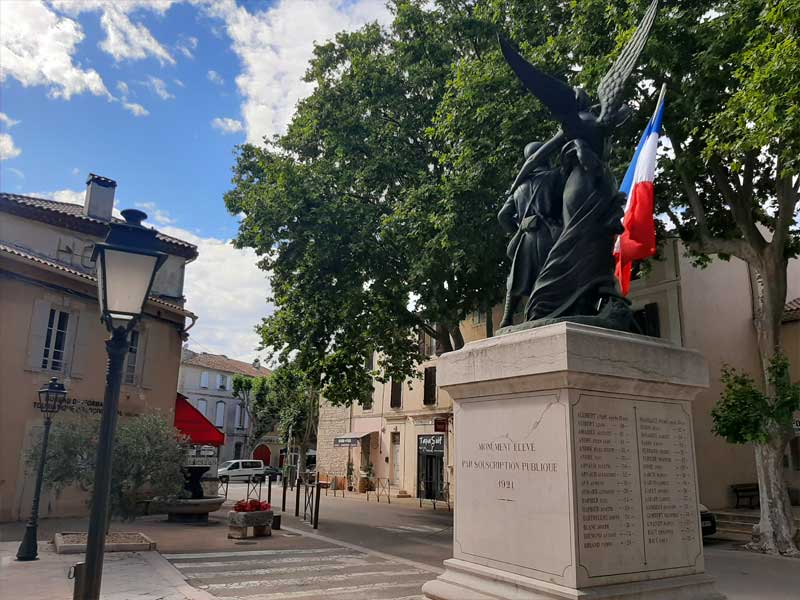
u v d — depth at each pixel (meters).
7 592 7.82
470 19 17.59
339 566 10.93
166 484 12.98
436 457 30.52
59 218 20.23
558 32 15.73
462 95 14.91
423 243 17.06
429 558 12.23
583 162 5.18
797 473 19.81
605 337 4.48
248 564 10.94
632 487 4.42
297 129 20.97
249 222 19.16
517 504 4.52
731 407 14.02
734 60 11.48
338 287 19.00
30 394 17.08
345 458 37.88
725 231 16.59
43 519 16.95
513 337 4.71
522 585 4.30
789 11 8.83
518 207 5.91
